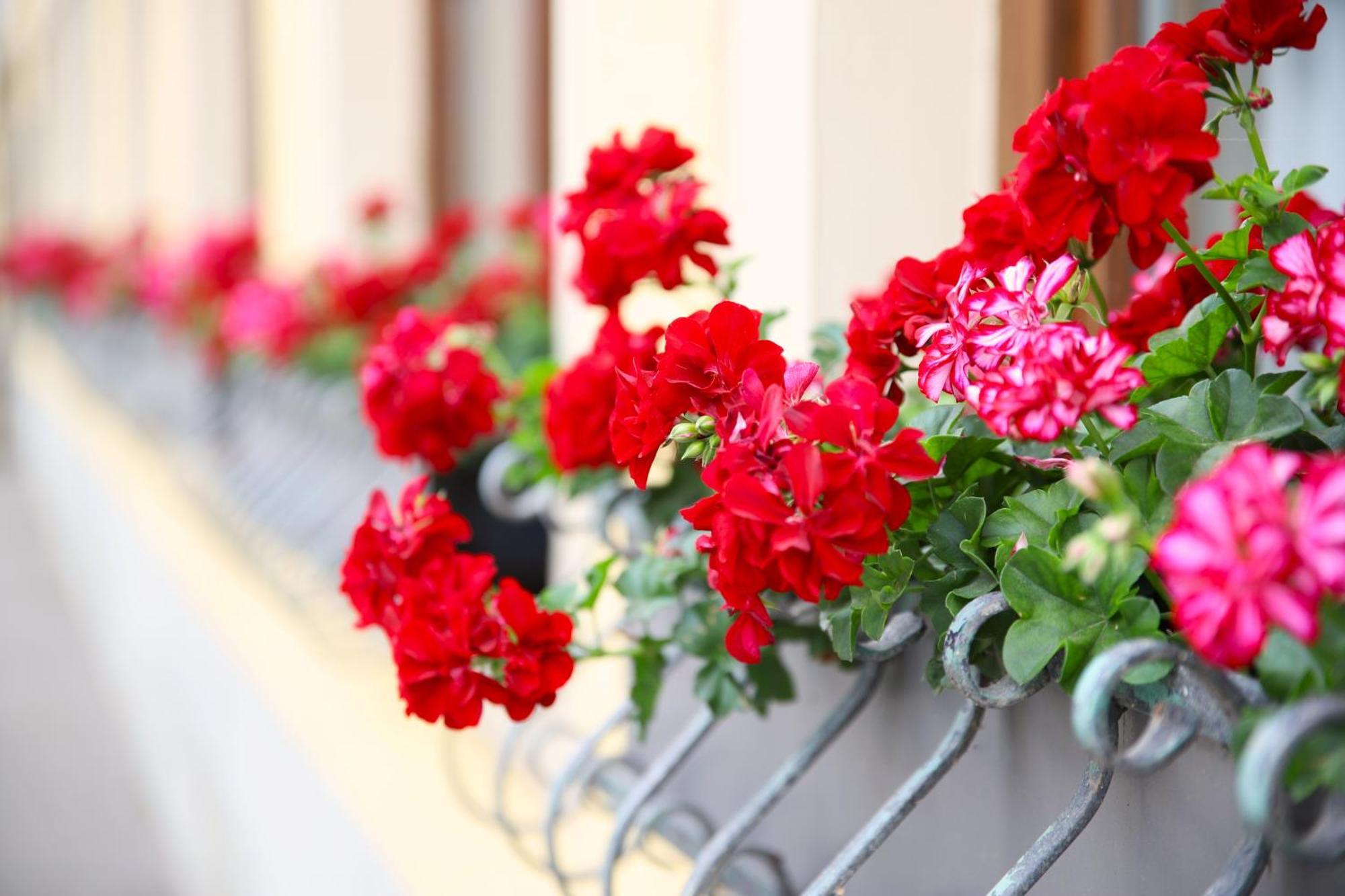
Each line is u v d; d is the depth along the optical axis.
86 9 13.38
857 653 1.00
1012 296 0.84
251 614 3.42
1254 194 0.89
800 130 1.58
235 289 4.52
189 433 5.41
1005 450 0.98
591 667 2.04
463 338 1.76
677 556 1.26
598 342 1.41
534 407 1.75
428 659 1.10
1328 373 0.73
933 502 0.95
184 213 8.03
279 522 3.35
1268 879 0.84
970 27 1.60
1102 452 0.85
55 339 11.62
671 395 0.91
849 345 1.03
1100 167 0.80
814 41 1.56
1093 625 0.80
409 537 1.22
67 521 9.23
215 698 3.69
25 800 5.47
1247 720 0.67
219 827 3.77
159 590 4.73
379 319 2.99
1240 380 0.83
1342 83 1.76
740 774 1.57
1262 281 0.85
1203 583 0.58
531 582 2.46
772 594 1.14
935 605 0.93
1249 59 0.93
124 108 11.06
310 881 2.63
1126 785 0.96
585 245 1.33
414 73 4.14
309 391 3.42
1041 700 1.07
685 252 1.28
